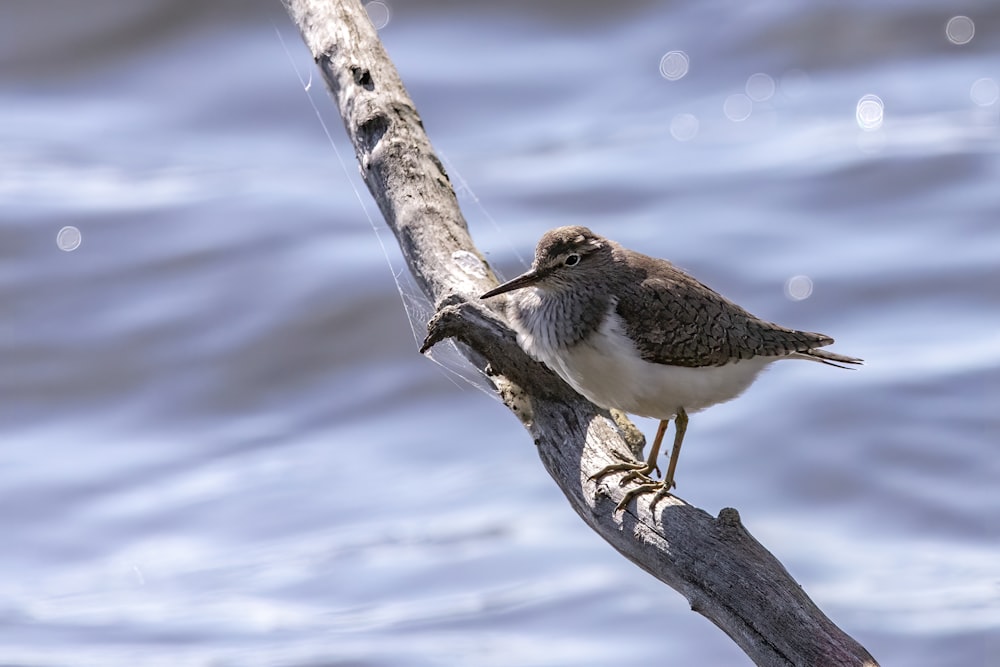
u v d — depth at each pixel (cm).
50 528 1677
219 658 1397
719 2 2838
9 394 1947
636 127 2516
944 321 1909
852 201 2222
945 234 2109
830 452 1678
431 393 1927
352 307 2080
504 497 1689
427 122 2572
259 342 2041
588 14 2836
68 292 2148
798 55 2684
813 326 1936
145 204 2345
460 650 1395
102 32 2750
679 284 856
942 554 1505
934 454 1653
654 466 879
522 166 2409
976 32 2667
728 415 1778
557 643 1415
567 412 859
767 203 2250
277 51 2712
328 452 1828
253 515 1688
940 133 2383
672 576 720
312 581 1550
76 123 2594
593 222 2234
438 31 2806
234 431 1884
